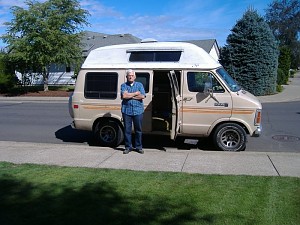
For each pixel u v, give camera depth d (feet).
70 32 98.73
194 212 15.39
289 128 40.19
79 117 30.96
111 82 29.86
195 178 20.12
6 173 21.45
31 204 16.49
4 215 15.37
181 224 14.28
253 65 82.12
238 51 83.10
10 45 93.04
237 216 14.94
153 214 15.24
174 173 21.17
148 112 28.96
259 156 25.21
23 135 38.14
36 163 24.20
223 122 28.02
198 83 27.99
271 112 54.85
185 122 28.40
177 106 26.43
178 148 29.91
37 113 57.00
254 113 27.40
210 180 19.71
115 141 30.45
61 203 16.56
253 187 18.42
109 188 18.54
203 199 16.85
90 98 30.45
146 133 29.30
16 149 28.68
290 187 18.33
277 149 30.07
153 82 30.89
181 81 28.12
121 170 21.99
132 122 27.78
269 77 84.17
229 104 27.53
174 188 18.44
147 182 19.48
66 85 127.85
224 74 28.96
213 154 26.00
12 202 16.76
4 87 100.73
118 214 15.28
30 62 95.40
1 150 28.35
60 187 18.76
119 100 29.68
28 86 113.29
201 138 31.94
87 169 22.31
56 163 24.20
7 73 101.60
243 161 23.91
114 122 30.27
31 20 92.73
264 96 81.97
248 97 27.71
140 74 29.07
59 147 29.27
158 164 23.57
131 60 29.68
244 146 27.99
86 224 14.44
